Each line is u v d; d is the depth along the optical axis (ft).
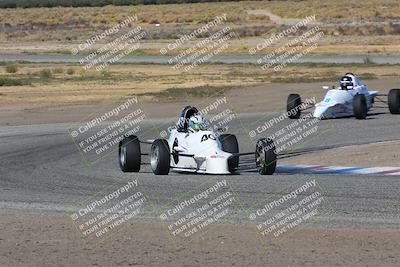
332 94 409.69
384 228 164.45
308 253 145.18
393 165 264.52
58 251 149.59
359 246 149.38
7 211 189.98
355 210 183.32
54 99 543.39
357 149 306.55
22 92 594.24
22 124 424.87
